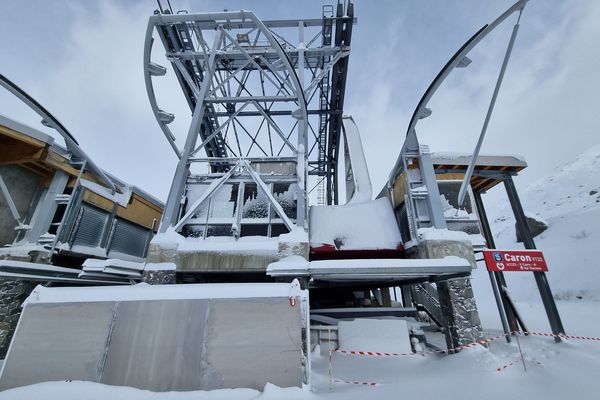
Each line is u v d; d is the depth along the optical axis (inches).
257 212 412.5
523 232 454.3
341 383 250.5
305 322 226.4
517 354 294.7
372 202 502.6
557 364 258.5
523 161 471.8
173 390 201.9
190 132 447.2
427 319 642.8
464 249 364.2
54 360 209.9
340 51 600.4
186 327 218.4
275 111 676.7
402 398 201.5
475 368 266.4
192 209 398.3
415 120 440.5
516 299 1274.6
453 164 470.0
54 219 435.8
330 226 472.7
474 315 335.6
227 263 356.2
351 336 367.2
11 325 345.4
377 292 684.7
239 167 441.1
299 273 318.3
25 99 374.9
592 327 506.3
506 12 322.3
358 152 627.5
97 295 228.2
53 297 227.3
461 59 366.6
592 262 1169.4
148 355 211.3
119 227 544.4
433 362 309.7
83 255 453.7
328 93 707.4
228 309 223.1
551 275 1295.5
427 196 418.3
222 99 473.1
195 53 531.2
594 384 215.3
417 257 400.2
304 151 441.1
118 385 203.8
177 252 362.9
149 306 224.2
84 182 464.1
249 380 205.2
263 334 216.4
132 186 576.1
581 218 1684.3
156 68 437.7
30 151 395.5
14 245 391.9
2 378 204.8
